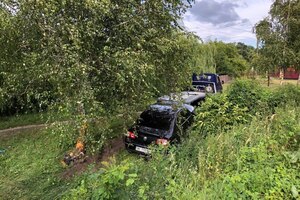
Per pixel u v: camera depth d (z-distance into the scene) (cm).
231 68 3091
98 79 557
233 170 362
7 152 760
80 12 504
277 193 317
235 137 461
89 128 583
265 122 511
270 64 1297
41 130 920
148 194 283
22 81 571
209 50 1988
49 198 524
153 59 590
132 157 690
